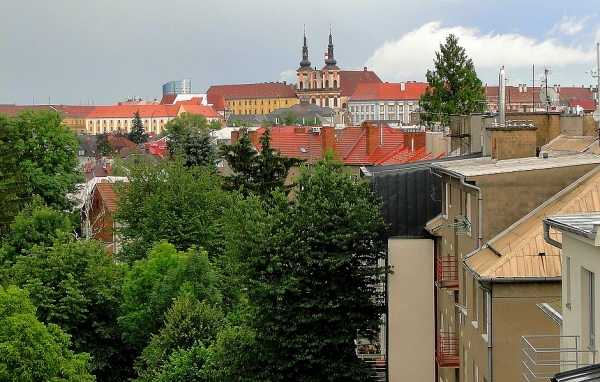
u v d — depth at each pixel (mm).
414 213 46812
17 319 46750
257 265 45531
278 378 44656
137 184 84125
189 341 54625
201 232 78875
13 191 94500
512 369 30859
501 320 30875
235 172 94688
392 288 46188
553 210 33281
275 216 47094
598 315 19906
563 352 23312
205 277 62781
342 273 45281
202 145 128875
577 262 21281
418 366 46000
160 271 65062
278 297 43750
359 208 45625
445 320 43719
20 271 65875
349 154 106375
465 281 38312
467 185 35188
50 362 46969
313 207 45688
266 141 95188
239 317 55344
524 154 42438
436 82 122438
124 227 85000
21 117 106688
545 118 58750
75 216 104625
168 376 49469
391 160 90688
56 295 64688
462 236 38562
